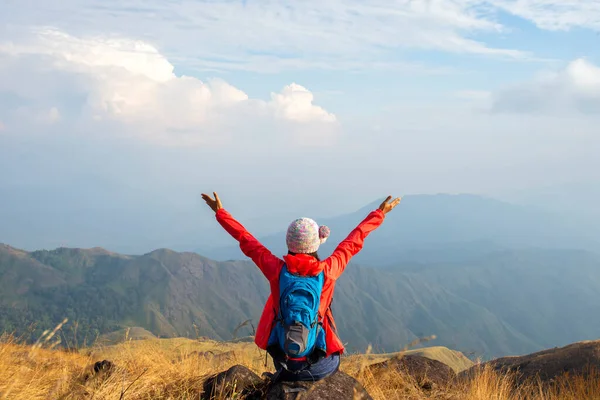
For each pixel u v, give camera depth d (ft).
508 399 17.03
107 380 13.06
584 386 17.49
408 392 15.74
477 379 16.74
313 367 11.65
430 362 17.98
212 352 16.98
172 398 13.23
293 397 11.51
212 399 13.16
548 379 19.40
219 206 12.44
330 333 11.64
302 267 11.39
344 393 11.98
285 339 10.94
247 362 16.92
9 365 12.94
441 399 15.60
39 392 12.31
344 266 11.74
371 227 12.16
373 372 16.22
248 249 11.87
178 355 16.44
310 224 11.78
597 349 20.07
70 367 14.32
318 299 11.33
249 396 13.12
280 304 11.35
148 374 14.37
